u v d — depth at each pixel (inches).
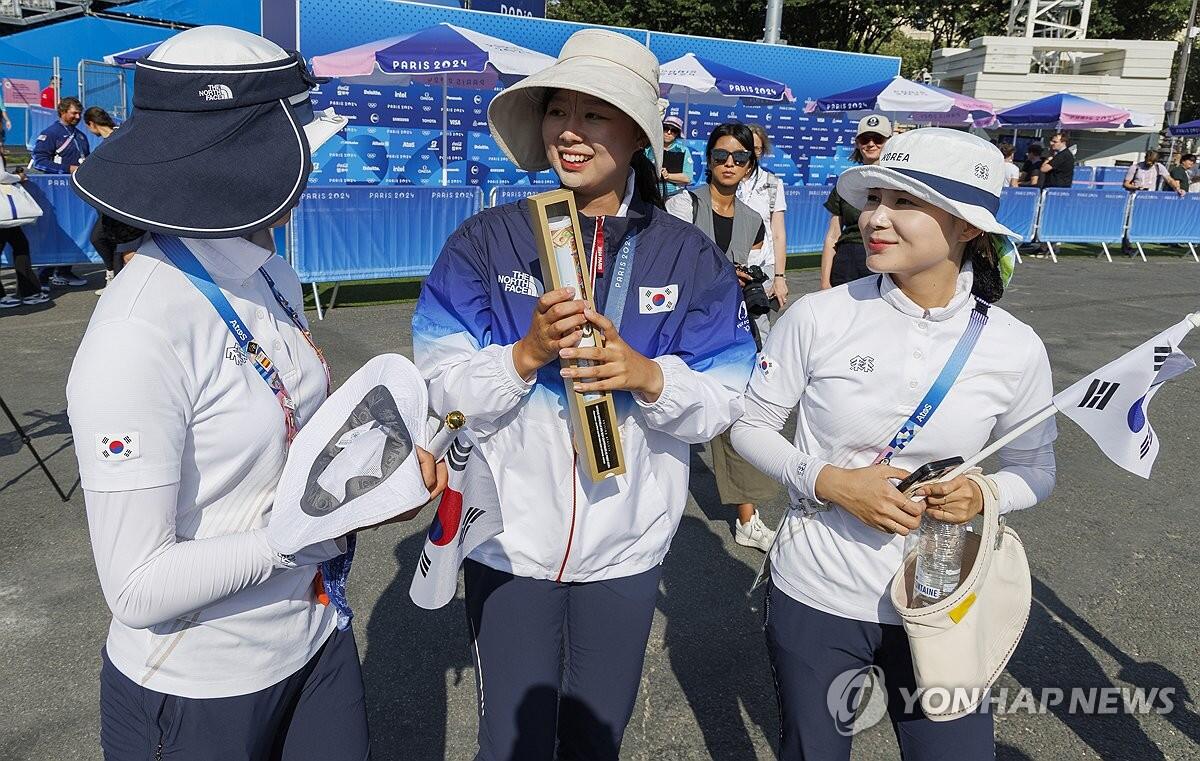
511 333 74.4
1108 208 553.6
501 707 75.7
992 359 72.1
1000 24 1115.9
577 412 67.6
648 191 77.7
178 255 53.7
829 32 1002.1
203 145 51.0
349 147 433.7
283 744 66.4
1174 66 1455.5
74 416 49.7
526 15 486.6
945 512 68.6
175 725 57.4
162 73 51.4
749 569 156.7
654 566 78.4
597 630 76.8
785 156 574.9
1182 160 735.7
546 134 72.9
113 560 50.4
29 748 105.0
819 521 76.0
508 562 74.7
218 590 52.7
